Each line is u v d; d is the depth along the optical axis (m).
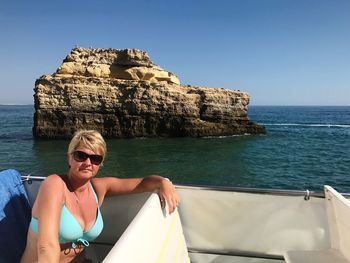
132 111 41.59
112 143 37.94
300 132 55.91
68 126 40.47
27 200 3.34
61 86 40.19
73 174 2.75
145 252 2.20
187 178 22.12
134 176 22.84
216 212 3.44
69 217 2.63
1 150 31.97
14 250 2.86
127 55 44.88
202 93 44.03
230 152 32.41
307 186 19.77
